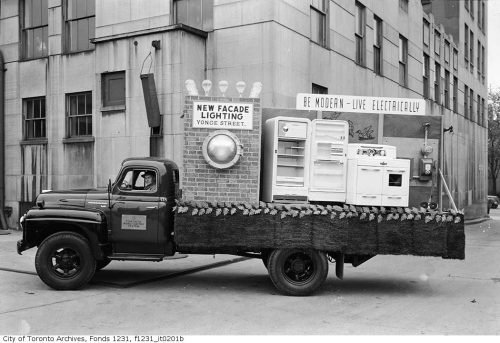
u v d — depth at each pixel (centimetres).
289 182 800
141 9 1455
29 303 712
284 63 1362
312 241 773
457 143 2803
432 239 782
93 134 1495
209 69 1405
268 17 1324
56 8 1612
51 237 793
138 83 1402
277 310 689
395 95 2098
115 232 801
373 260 1187
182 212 781
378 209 789
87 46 1577
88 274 798
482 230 2194
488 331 593
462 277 974
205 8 1422
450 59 2862
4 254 1157
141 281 871
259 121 806
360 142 857
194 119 800
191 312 673
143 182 820
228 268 1051
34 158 1647
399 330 594
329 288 849
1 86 1722
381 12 1978
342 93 1670
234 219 784
